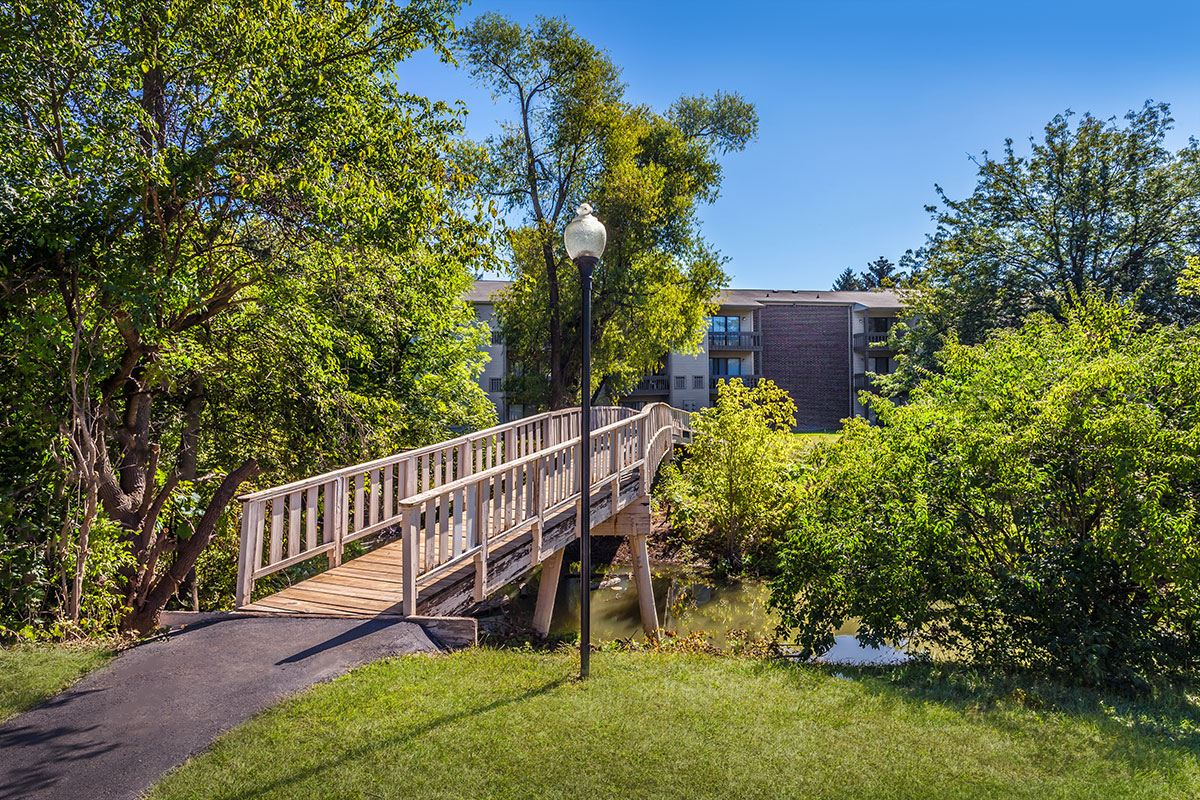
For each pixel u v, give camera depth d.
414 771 3.48
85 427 6.52
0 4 6.13
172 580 8.30
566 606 13.92
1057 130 27.02
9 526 6.37
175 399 10.27
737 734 4.04
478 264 8.80
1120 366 7.11
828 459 9.12
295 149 7.25
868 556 7.65
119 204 6.36
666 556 17.92
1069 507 7.56
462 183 8.93
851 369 39.34
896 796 3.41
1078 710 5.14
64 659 5.00
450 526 6.88
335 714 4.09
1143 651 6.44
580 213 5.58
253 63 7.38
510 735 3.90
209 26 7.15
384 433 11.34
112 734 3.83
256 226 8.14
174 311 8.01
